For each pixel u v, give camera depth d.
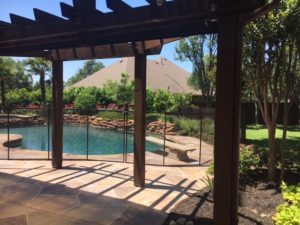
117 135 15.51
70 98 22.50
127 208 4.43
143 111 5.37
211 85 19.70
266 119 5.43
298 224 3.06
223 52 2.70
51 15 3.37
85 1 3.11
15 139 11.82
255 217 3.96
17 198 4.77
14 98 23.66
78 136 15.13
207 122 13.70
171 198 4.87
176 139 12.28
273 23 4.77
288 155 5.97
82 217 4.10
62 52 6.32
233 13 2.64
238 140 2.79
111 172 6.43
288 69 5.13
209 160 8.34
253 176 5.72
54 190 5.18
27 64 31.55
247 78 5.45
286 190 4.36
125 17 2.95
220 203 2.79
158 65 29.23
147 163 7.72
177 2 2.71
